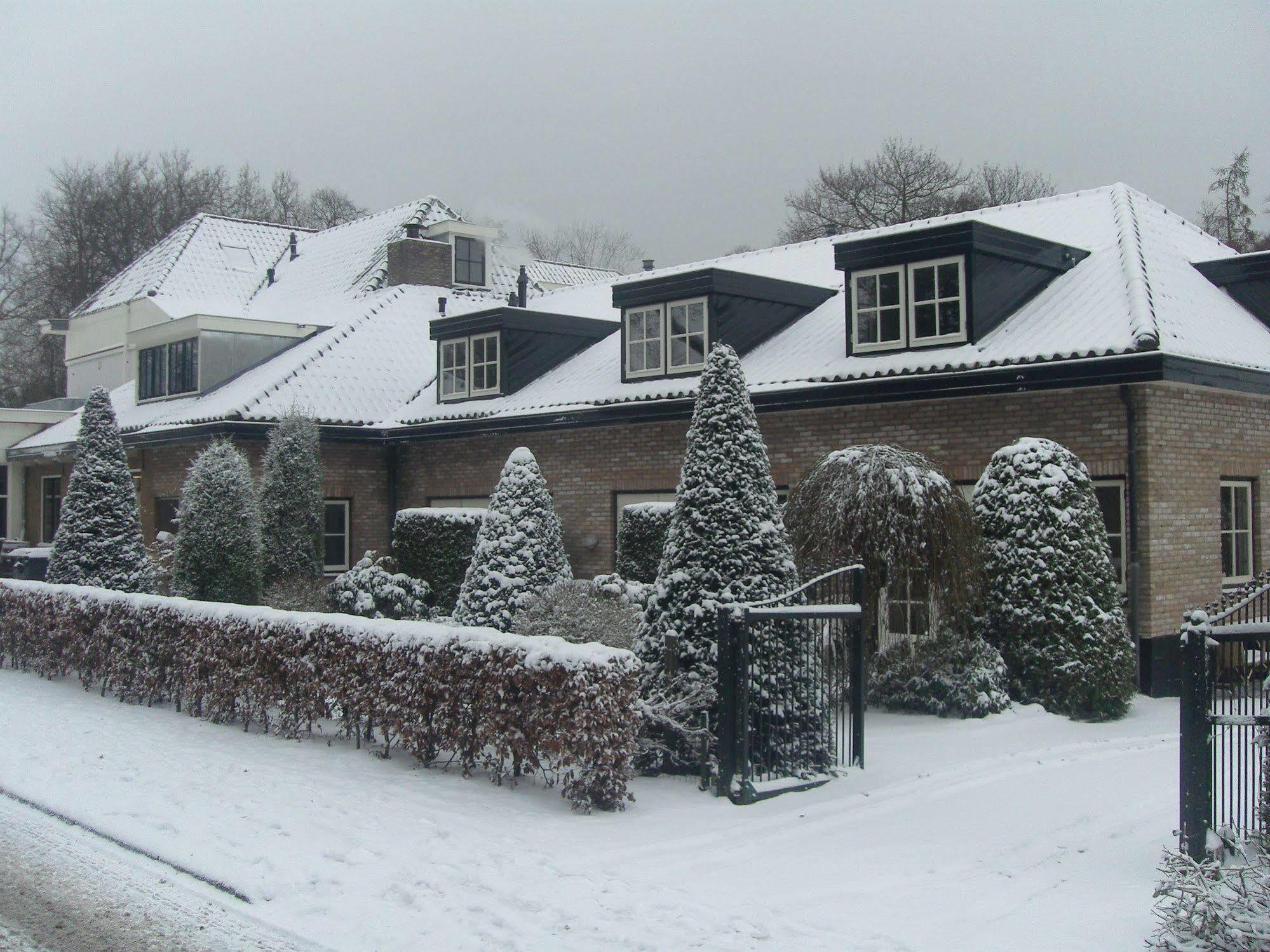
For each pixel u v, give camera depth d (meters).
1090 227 16.66
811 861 6.91
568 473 19.41
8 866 7.26
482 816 7.93
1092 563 11.70
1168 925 5.29
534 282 33.41
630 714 8.19
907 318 15.24
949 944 5.55
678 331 18.06
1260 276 15.52
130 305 30.81
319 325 25.64
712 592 9.09
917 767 9.34
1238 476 14.41
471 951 5.59
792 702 8.88
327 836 7.53
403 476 22.56
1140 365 12.62
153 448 23.80
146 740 10.79
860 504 11.45
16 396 47.44
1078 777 8.95
